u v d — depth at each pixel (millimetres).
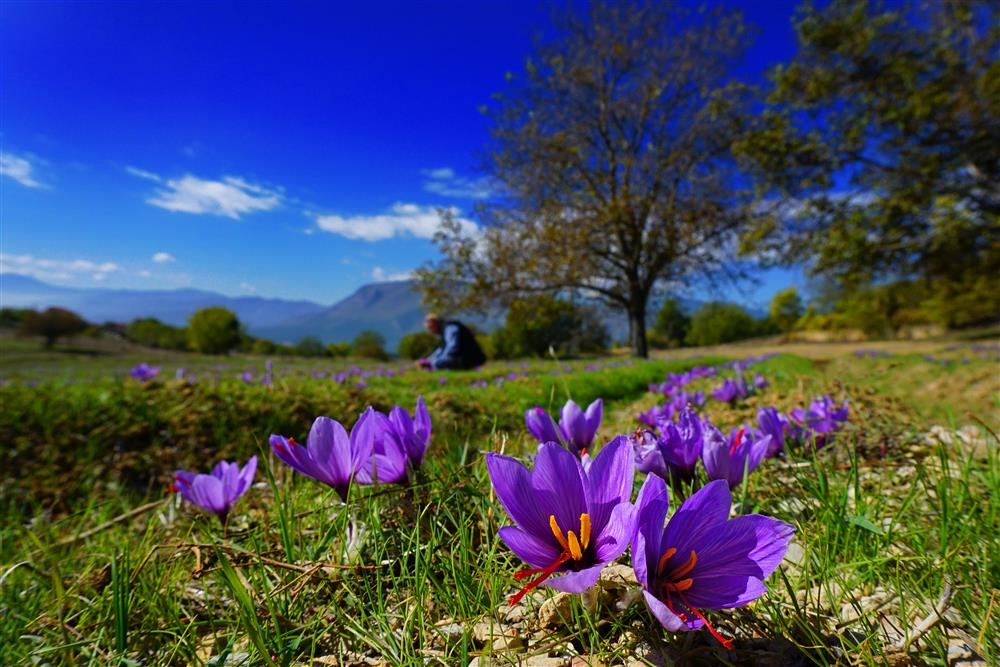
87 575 1458
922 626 992
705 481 1517
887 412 3021
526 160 22812
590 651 952
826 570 1192
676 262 23203
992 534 1371
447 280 21844
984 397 5285
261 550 1442
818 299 49906
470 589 1163
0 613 1367
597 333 31469
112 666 1067
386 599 1204
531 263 21094
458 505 1418
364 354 54406
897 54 20188
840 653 961
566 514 909
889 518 1548
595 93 23125
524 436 2473
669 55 22266
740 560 831
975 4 19156
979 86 18766
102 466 3957
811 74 20703
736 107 21953
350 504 1320
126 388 5109
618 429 2910
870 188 21875
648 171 22484
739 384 3820
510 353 32906
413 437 1382
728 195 22172
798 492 1668
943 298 35031
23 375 8312
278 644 1013
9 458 3885
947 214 19500
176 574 1394
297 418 4883
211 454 4328
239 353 55312
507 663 960
